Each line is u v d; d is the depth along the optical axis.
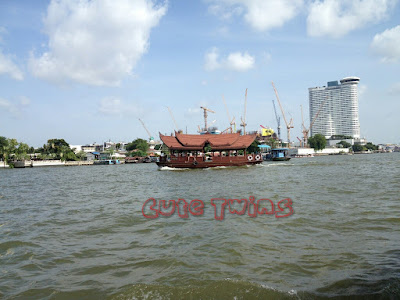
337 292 6.68
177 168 59.03
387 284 6.92
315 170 46.09
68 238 11.91
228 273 7.86
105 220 14.80
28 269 8.79
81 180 41.94
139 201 20.38
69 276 8.16
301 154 155.25
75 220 15.10
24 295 7.16
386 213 14.10
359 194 20.00
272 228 12.08
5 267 9.03
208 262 8.68
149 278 7.76
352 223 12.51
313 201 17.78
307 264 8.31
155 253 9.67
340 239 10.48
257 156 60.78
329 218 13.44
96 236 12.04
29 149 107.62
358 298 6.40
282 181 30.09
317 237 10.77
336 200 17.88
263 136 180.00
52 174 60.66
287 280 7.36
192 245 10.29
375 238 10.48
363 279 7.25
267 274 7.74
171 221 13.98
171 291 6.88
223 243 10.33
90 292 7.15
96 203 20.27
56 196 25.00
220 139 60.94
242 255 9.13
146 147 155.12
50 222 14.86
